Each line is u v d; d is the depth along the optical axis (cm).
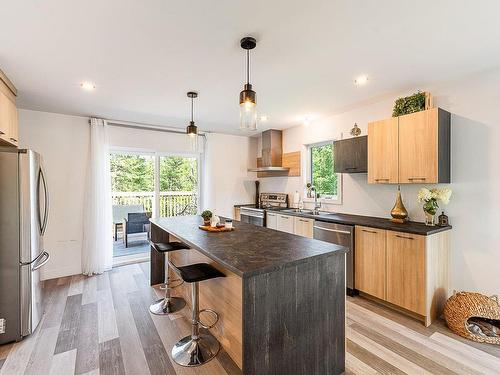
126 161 462
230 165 545
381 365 189
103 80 264
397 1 150
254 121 190
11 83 267
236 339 187
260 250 180
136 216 479
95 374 181
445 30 178
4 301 219
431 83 274
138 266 426
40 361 195
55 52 208
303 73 249
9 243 223
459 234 266
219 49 205
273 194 522
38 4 151
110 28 176
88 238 390
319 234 343
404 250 254
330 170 423
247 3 151
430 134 255
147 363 193
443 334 228
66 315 265
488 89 246
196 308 204
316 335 169
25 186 232
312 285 167
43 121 372
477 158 254
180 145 493
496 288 243
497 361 192
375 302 290
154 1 149
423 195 269
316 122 433
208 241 207
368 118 349
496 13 160
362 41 193
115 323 249
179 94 306
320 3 151
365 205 357
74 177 392
